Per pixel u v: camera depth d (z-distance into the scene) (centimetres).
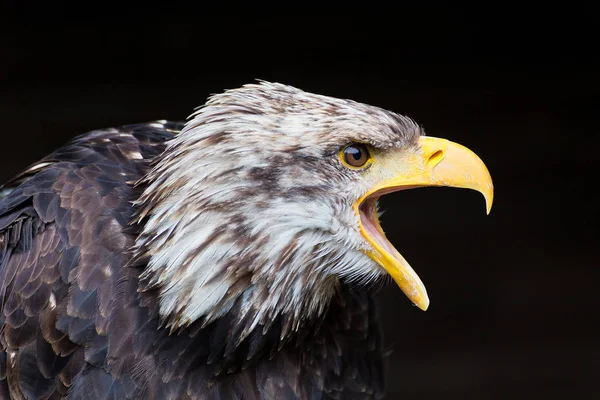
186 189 595
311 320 650
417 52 1642
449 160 626
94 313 614
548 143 1516
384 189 626
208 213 592
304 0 1652
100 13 1598
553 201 1437
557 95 1589
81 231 634
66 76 1547
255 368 645
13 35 1566
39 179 682
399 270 626
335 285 675
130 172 682
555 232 1388
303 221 604
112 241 630
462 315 1266
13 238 661
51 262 632
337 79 1584
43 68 1548
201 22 1619
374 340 736
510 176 1470
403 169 622
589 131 1536
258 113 603
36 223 655
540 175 1471
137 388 611
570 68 1634
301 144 599
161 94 1532
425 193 1462
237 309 611
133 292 617
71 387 615
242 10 1641
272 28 1641
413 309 1266
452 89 1594
